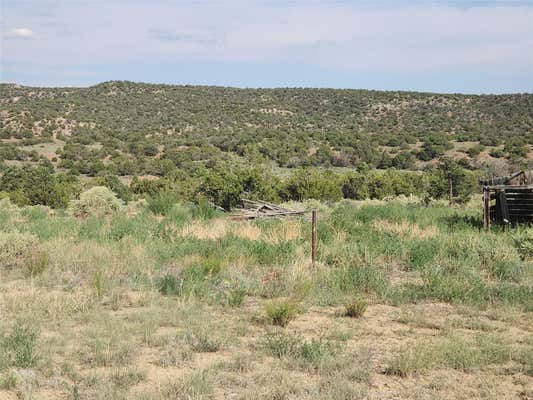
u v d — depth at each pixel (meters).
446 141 98.81
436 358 7.25
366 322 9.44
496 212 21.02
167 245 15.36
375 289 11.53
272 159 96.25
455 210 25.72
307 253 14.81
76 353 7.50
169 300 10.48
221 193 30.50
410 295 11.06
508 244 15.62
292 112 143.75
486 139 101.50
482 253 14.35
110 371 6.80
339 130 123.88
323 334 8.53
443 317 9.73
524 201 19.84
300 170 42.94
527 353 7.54
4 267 13.40
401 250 14.81
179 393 6.14
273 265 13.48
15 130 120.12
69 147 107.12
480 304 10.39
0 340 7.73
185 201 32.12
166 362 7.18
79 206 25.41
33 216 23.47
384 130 122.38
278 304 9.60
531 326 9.19
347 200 43.34
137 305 10.28
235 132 120.00
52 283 11.76
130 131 123.69
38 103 141.88
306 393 6.24
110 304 10.17
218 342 7.90
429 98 143.50
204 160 96.06
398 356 7.49
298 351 7.55
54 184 47.78
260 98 157.00
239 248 14.68
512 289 11.16
